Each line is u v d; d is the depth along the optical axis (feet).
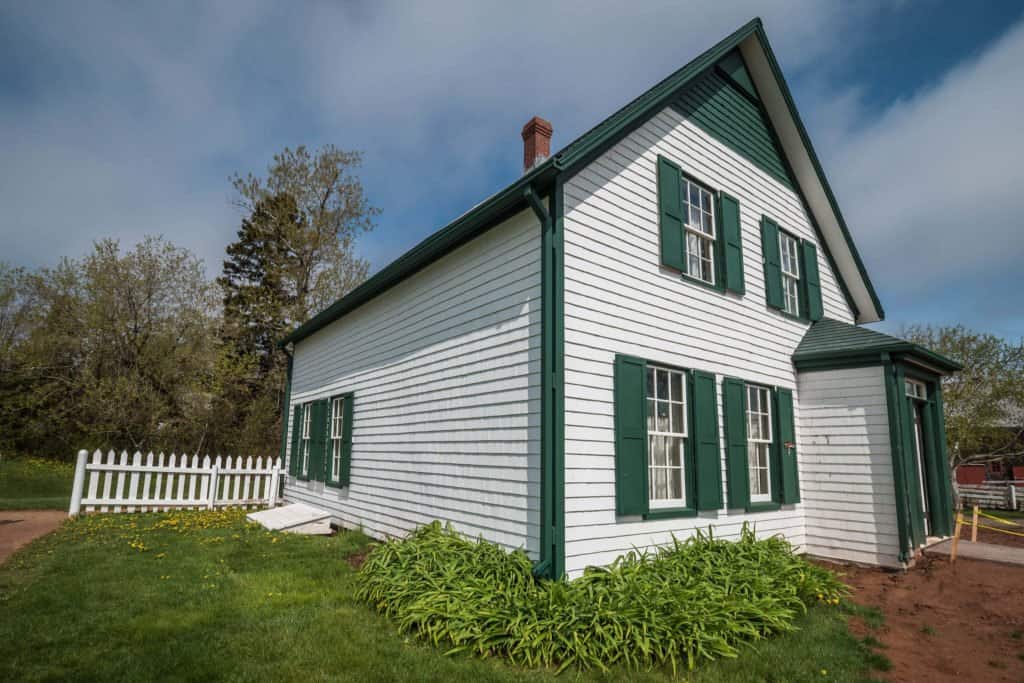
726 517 23.68
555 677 12.68
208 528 31.22
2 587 18.51
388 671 12.62
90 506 36.14
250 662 12.91
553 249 18.74
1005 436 61.31
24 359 67.87
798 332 31.04
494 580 16.69
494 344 21.62
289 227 77.05
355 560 24.56
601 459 19.03
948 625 17.39
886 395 26.50
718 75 28.91
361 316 35.55
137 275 69.67
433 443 25.17
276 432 76.79
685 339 23.44
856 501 26.71
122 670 12.32
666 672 13.14
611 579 16.87
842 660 14.28
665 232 23.06
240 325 80.18
